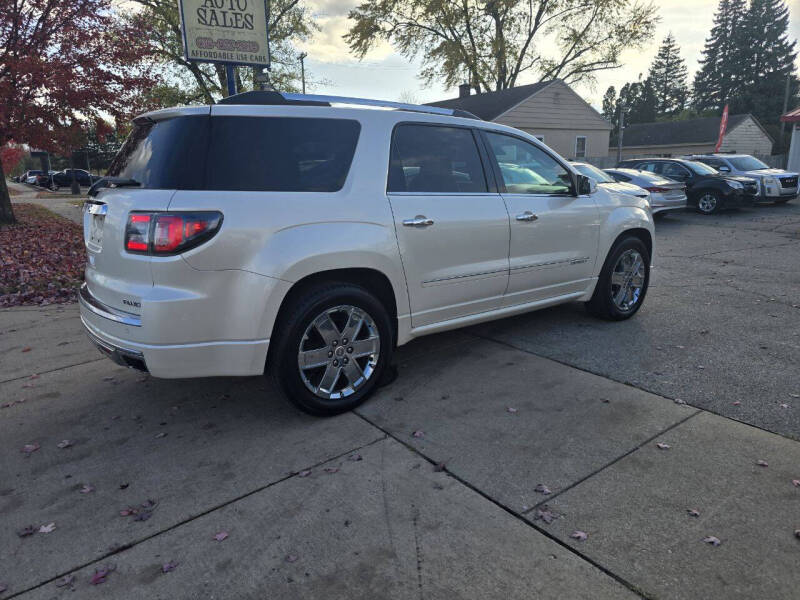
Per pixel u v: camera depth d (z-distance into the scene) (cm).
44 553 226
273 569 214
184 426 331
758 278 695
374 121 346
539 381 381
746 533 225
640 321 514
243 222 286
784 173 1532
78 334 511
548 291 452
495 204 398
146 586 207
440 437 310
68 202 2180
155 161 293
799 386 359
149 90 1170
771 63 6619
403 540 228
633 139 4209
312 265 306
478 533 231
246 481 273
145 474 281
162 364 284
